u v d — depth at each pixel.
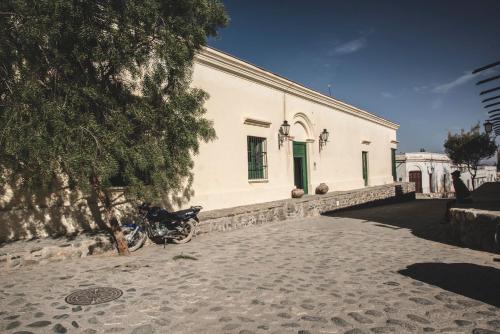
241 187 12.37
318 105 17.52
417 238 8.67
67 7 5.15
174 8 6.57
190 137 7.04
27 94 5.13
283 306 4.29
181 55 6.46
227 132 11.88
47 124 5.37
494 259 6.39
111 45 5.80
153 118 6.61
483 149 30.31
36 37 5.11
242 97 12.62
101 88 6.16
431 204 19.58
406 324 3.72
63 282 5.29
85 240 6.99
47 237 7.21
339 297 4.57
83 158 5.44
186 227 8.72
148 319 3.94
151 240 8.25
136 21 6.04
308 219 13.04
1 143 5.34
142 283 5.26
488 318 3.85
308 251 7.44
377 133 25.02
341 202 16.55
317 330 3.62
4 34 5.18
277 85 14.38
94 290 4.92
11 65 5.50
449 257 6.64
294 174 16.34
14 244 6.56
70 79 5.75
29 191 7.09
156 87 6.69
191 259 6.80
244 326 3.74
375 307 4.21
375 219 12.80
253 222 11.29
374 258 6.69
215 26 7.25
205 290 4.92
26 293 4.80
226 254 7.24
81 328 3.72
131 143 6.45
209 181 11.10
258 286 5.08
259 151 13.73
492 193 13.77
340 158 19.55
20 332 3.62
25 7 5.02
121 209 8.50
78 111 5.72
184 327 3.73
